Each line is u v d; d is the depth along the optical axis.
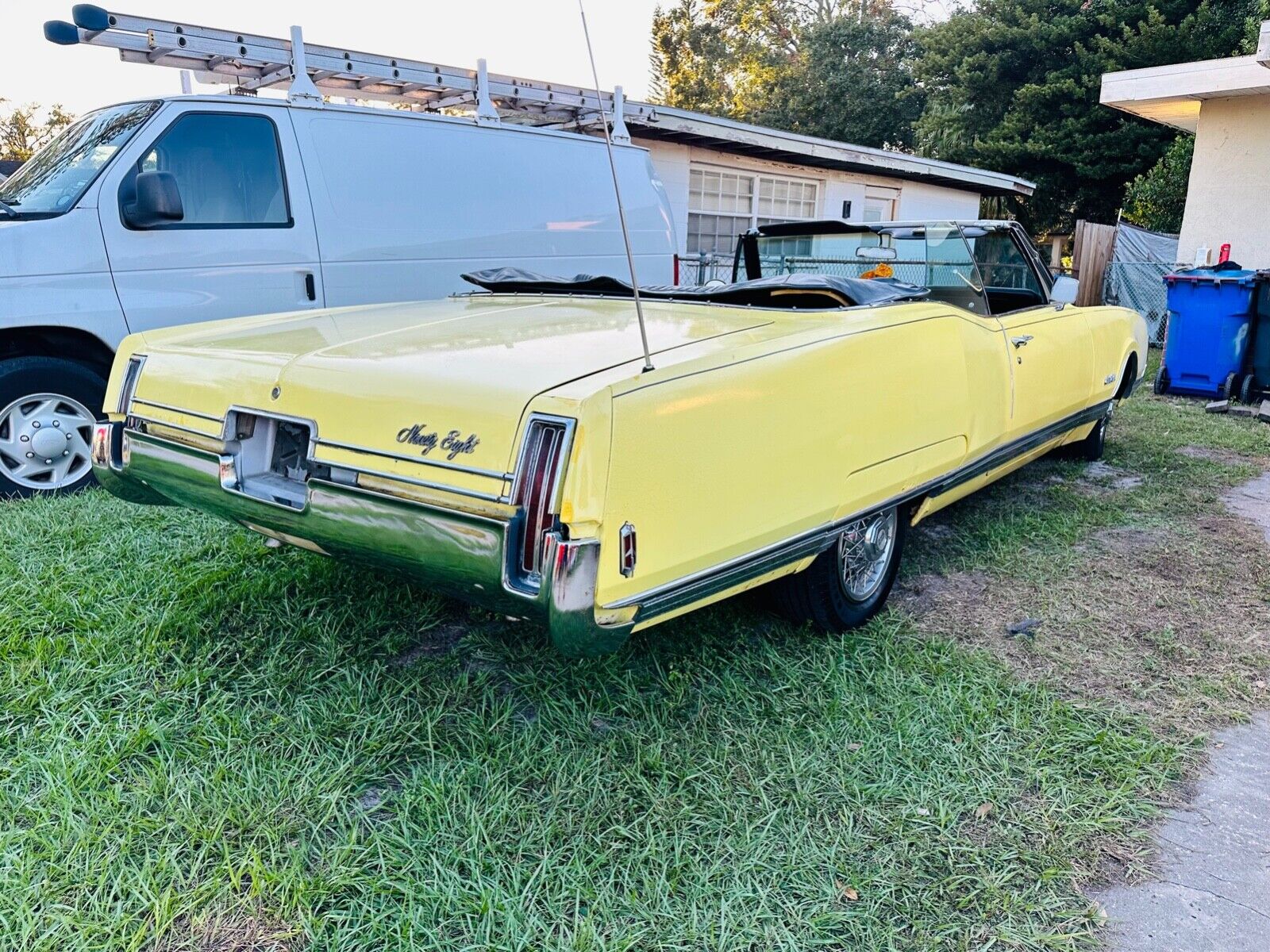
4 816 2.18
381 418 2.29
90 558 3.69
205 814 2.21
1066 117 21.33
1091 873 2.14
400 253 5.46
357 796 2.32
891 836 2.23
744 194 13.09
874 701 2.82
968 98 24.02
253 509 2.58
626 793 2.35
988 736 2.66
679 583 2.22
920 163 14.60
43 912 1.89
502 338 2.68
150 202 4.42
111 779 2.34
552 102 6.83
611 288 3.90
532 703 2.77
